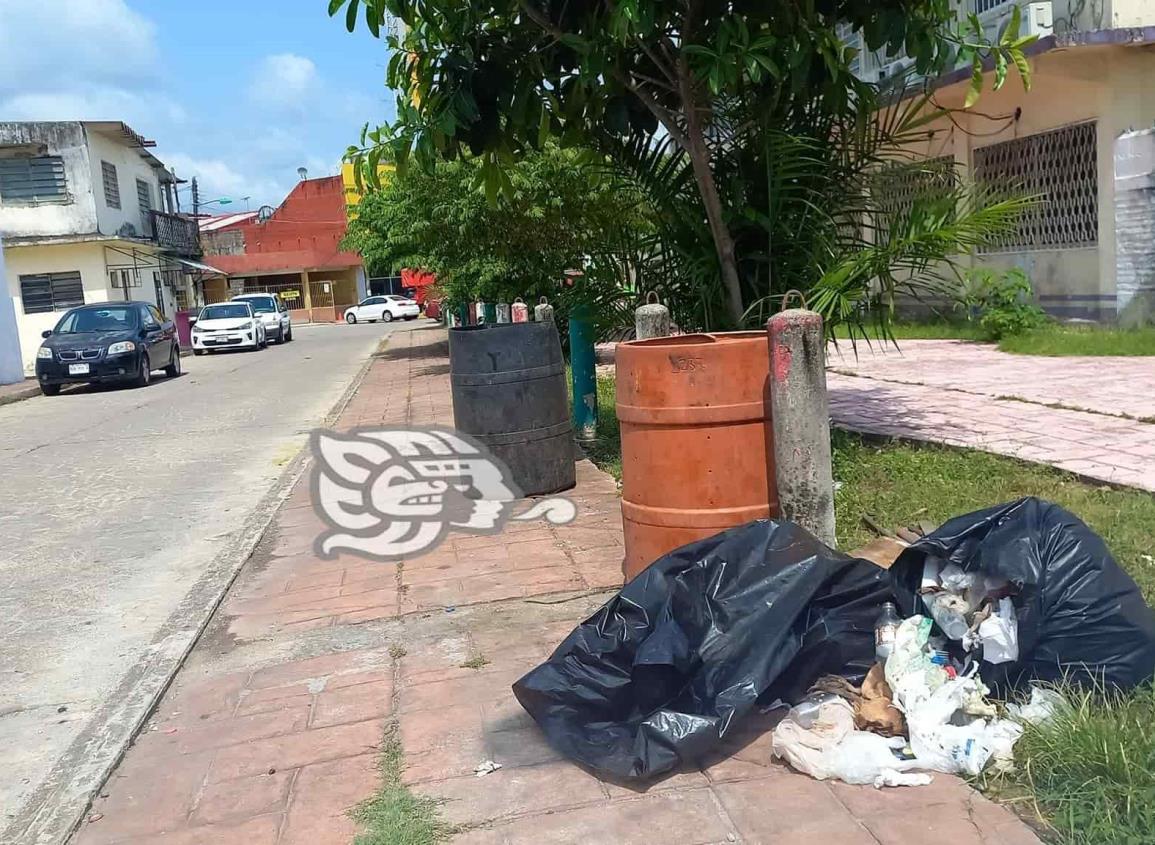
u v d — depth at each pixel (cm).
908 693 307
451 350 695
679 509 414
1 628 518
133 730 374
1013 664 312
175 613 513
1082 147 1248
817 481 392
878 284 600
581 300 724
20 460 1049
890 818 273
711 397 404
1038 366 1012
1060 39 1108
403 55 557
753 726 325
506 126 589
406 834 284
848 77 583
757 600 327
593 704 323
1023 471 591
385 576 546
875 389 955
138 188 3459
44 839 304
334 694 394
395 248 1823
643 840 274
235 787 326
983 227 553
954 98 1356
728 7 548
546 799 299
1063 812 262
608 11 530
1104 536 451
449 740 343
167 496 821
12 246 2800
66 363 1777
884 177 609
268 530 671
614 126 603
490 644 431
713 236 628
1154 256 1149
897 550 440
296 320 5550
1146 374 901
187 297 4188
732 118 617
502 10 540
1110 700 301
